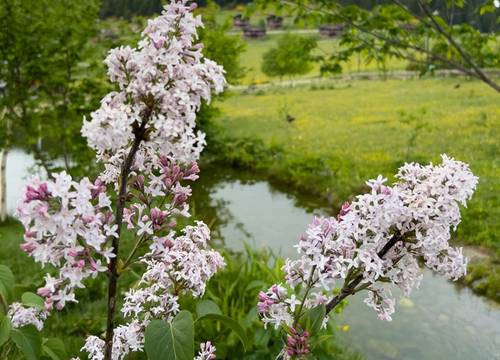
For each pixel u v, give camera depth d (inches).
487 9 260.5
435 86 1254.3
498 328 289.6
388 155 621.9
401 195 80.0
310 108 1109.1
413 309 309.1
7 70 422.3
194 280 94.7
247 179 658.8
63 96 441.4
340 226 80.4
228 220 498.3
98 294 256.5
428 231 80.0
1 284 92.7
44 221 65.3
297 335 84.6
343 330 282.8
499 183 473.1
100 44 441.4
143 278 102.2
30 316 96.8
